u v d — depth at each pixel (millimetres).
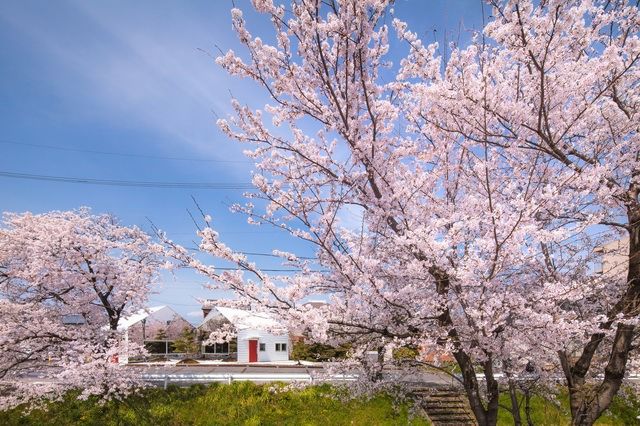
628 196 5039
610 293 5738
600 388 5043
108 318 12133
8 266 11328
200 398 12820
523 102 4770
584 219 5070
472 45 4688
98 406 11938
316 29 4523
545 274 5316
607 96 5219
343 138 5102
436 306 4734
